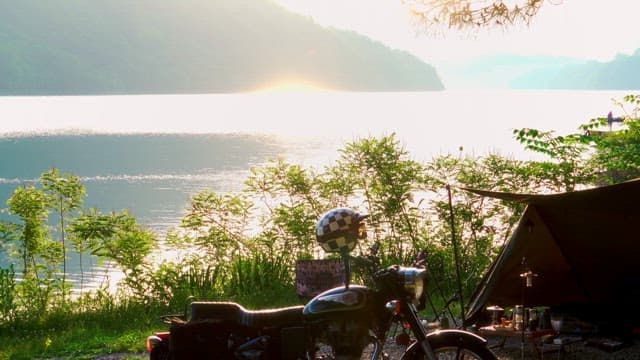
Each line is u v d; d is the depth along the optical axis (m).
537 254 8.69
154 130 131.75
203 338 5.70
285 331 5.54
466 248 13.26
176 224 33.44
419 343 5.57
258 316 5.64
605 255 8.40
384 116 180.50
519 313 8.20
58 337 10.62
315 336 5.59
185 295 12.34
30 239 14.28
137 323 11.34
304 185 14.05
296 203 14.12
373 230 13.52
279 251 13.69
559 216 8.36
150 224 33.59
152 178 56.75
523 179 13.88
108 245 13.28
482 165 14.21
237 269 12.98
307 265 9.55
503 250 8.88
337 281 9.45
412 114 188.25
